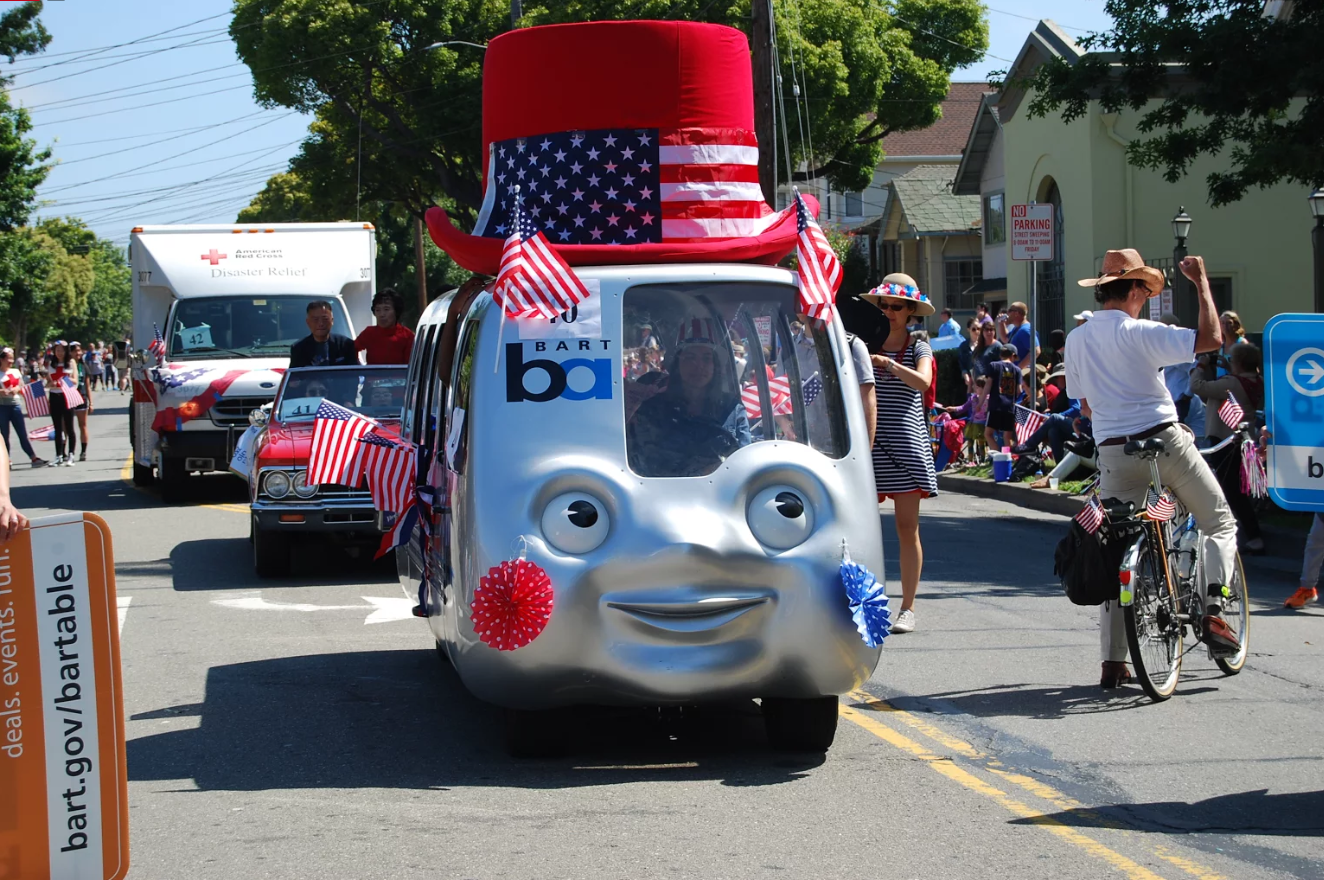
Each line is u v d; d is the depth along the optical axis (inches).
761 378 229.3
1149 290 281.6
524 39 241.9
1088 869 182.9
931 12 1839.3
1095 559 269.7
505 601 212.7
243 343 703.7
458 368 243.0
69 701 157.6
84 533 156.9
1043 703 273.7
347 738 254.1
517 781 225.3
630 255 234.4
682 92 239.5
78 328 5064.0
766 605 217.8
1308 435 279.0
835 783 222.4
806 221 237.3
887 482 331.0
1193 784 220.7
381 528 319.0
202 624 371.6
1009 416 695.1
